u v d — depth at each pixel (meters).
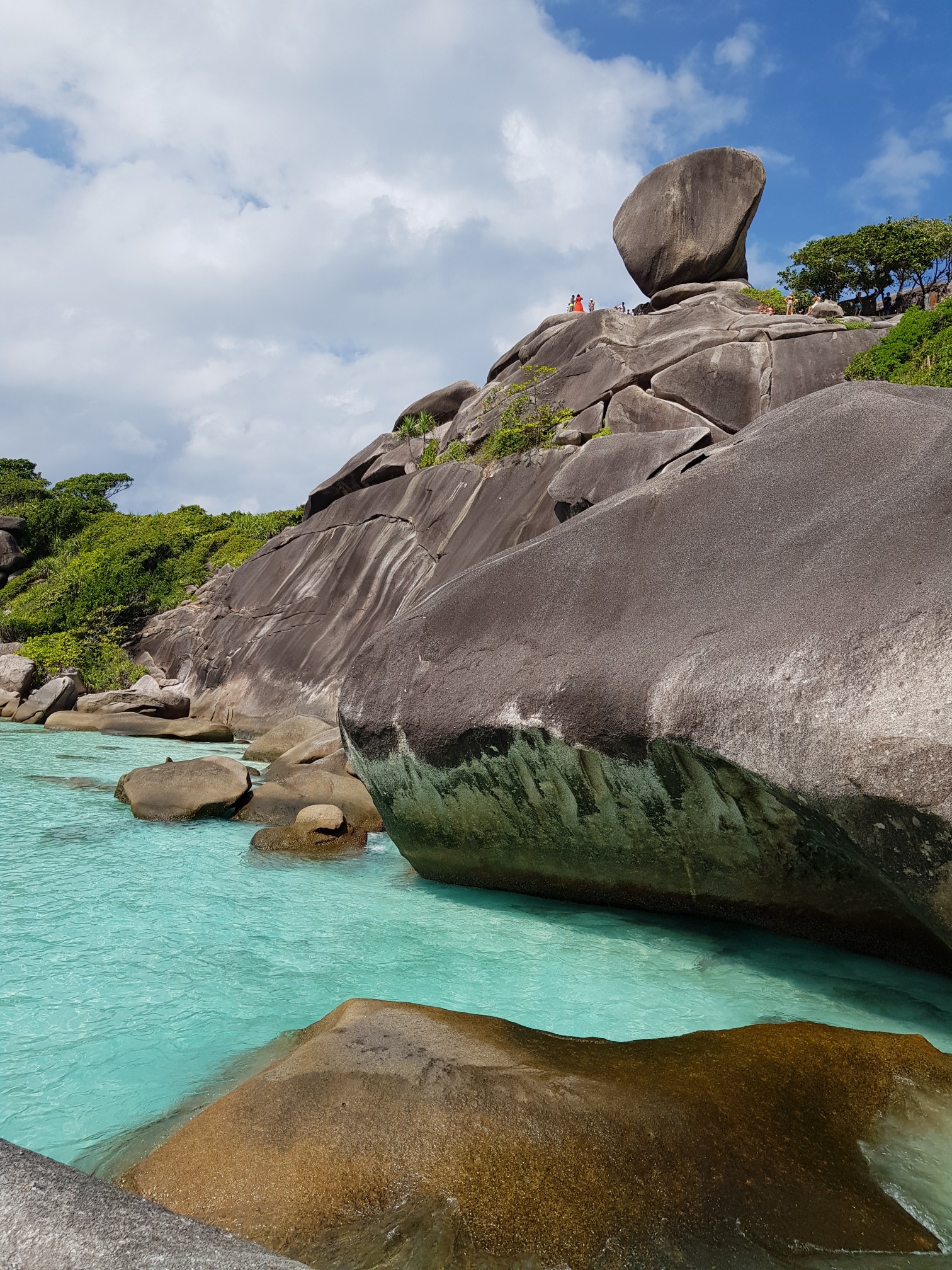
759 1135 2.82
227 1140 2.75
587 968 4.90
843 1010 4.31
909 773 3.61
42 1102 3.42
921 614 3.93
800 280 34.12
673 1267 2.33
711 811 5.03
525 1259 2.35
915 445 5.18
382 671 6.86
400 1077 2.98
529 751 5.69
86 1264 1.59
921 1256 2.40
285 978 4.75
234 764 9.84
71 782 11.14
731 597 5.08
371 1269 2.32
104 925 5.61
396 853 8.06
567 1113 2.82
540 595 6.24
